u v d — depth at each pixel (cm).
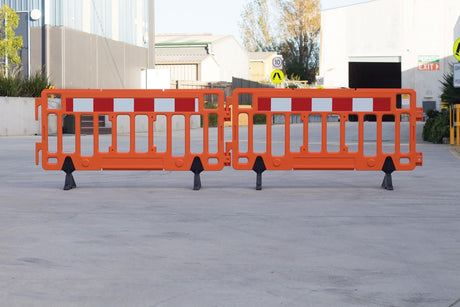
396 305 386
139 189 909
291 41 8925
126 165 914
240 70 6862
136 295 405
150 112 908
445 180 1000
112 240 564
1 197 820
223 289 417
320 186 942
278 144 1873
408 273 457
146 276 448
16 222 647
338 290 416
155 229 614
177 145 1798
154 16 4162
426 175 1066
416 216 686
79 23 3152
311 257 504
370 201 793
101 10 3419
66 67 3012
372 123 4000
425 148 1673
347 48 5494
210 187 932
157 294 406
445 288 421
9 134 2358
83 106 913
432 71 5409
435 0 5372
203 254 513
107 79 3497
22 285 426
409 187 923
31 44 2964
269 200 803
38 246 539
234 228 620
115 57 3600
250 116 906
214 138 2234
